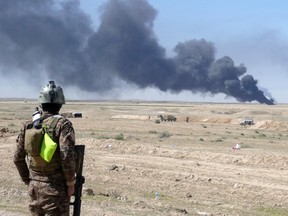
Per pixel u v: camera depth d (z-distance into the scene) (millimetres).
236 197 21031
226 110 178250
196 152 34781
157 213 14461
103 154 32688
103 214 12984
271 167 29734
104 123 78000
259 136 66875
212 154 33375
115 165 26516
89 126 71875
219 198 20656
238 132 74500
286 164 30031
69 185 5336
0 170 23562
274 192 21797
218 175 25984
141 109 186250
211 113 159625
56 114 5496
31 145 5289
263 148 46969
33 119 5441
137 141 48875
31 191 5414
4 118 94938
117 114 126938
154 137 56406
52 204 5305
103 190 20781
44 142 5266
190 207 17859
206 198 20484
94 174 24719
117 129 68875
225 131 75188
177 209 16047
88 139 37906
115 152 34188
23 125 5488
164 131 67938
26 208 12195
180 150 37938
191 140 53906
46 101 5453
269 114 149250
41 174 5355
